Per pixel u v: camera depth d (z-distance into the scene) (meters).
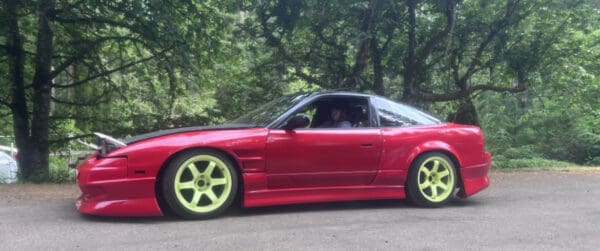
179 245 4.28
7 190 7.66
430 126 6.38
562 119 20.36
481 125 20.14
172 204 5.14
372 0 11.09
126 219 5.21
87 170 5.04
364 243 4.43
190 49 12.63
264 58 13.41
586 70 13.62
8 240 4.38
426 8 13.09
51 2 12.02
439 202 6.23
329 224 5.14
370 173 5.96
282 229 4.89
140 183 5.04
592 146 19.28
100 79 14.30
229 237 4.55
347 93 6.21
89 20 12.87
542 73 13.53
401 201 6.60
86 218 5.24
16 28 12.36
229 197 5.37
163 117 13.40
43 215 5.39
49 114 13.80
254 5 11.56
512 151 18.72
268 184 5.52
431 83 14.54
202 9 12.70
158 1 11.38
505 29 13.24
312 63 13.11
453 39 13.59
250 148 5.41
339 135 5.82
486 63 13.83
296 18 11.59
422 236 4.71
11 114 14.30
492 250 4.30
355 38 11.15
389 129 6.13
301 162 5.63
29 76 14.42
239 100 13.65
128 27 12.74
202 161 5.29
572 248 4.41
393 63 13.72
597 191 7.83
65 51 14.05
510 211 6.01
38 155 13.22
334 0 10.91
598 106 15.38
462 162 6.41
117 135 13.09
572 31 13.22
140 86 14.84
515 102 20.97
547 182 9.20
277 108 6.04
